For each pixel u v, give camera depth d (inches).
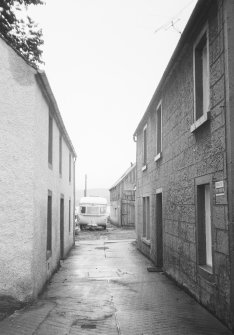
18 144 307.4
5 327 243.0
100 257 629.0
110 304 304.8
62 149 584.4
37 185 325.7
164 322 255.6
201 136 301.6
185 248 353.4
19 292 296.7
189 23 302.0
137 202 764.0
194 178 322.3
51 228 431.8
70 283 397.7
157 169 514.6
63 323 252.4
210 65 278.4
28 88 312.7
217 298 263.0
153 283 397.4
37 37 518.9
